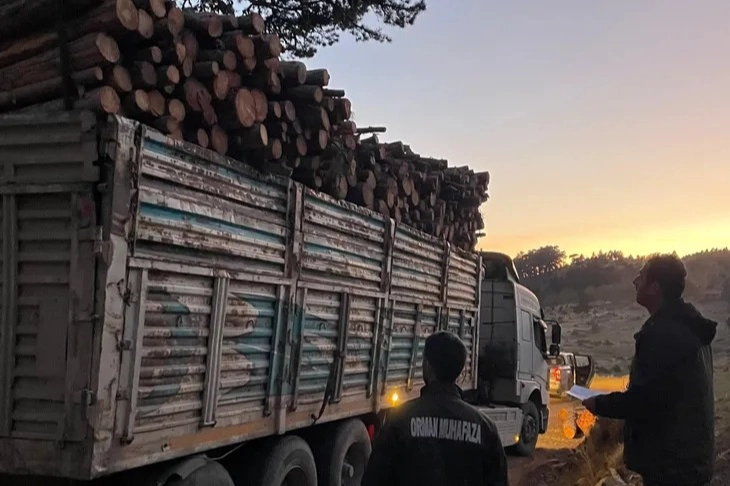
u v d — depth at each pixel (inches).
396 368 298.0
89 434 141.7
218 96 196.7
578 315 3088.1
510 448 483.8
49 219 150.1
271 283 204.2
